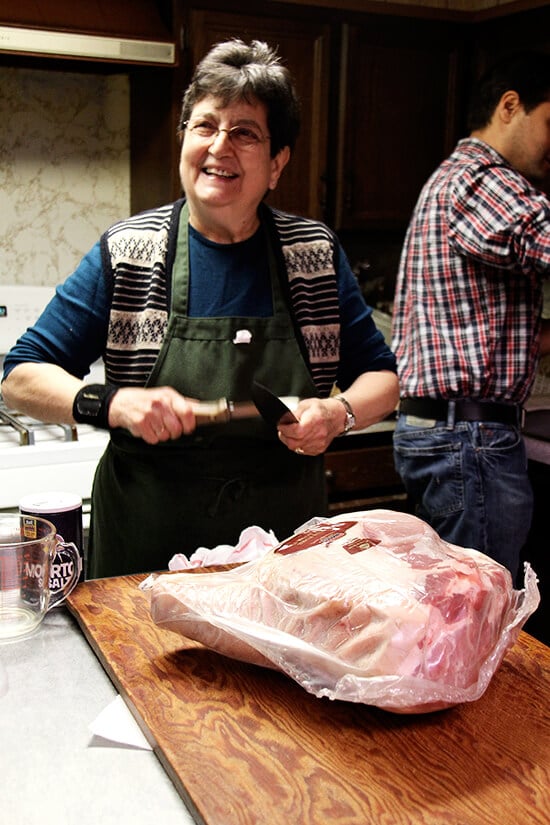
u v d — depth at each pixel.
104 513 1.49
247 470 1.42
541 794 0.75
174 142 2.27
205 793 0.74
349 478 2.51
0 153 2.40
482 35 2.70
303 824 0.70
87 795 0.76
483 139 2.03
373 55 2.56
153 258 1.42
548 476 2.25
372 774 0.77
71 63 2.31
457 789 0.75
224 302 1.43
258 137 1.33
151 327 1.41
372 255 3.00
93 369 2.45
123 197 2.60
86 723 0.87
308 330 1.47
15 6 1.96
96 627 1.03
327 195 2.60
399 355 2.09
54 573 1.09
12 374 1.39
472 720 0.86
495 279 1.91
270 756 0.79
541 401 2.78
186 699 0.88
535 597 0.96
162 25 2.19
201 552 1.26
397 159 2.69
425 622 0.83
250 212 1.40
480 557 0.97
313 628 0.87
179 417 1.16
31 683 0.94
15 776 0.78
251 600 0.92
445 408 1.97
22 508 1.12
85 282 1.42
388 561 0.92
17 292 2.30
